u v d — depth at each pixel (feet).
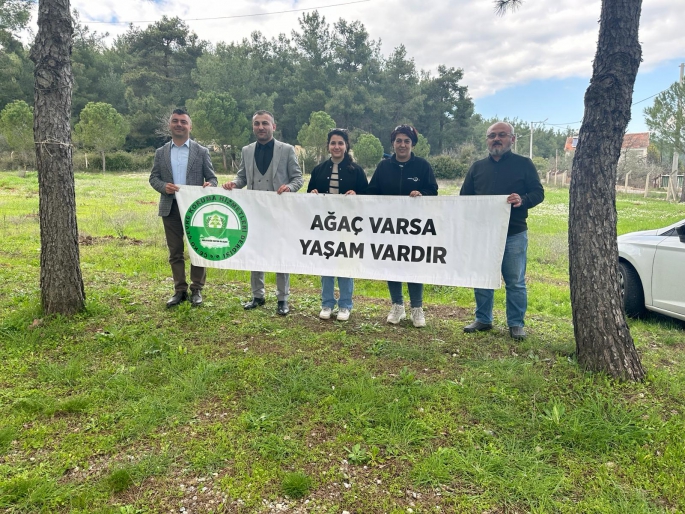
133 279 21.42
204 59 181.16
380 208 14.47
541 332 15.24
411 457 8.38
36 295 17.29
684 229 16.42
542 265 29.25
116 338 13.32
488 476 7.90
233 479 7.79
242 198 15.43
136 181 97.71
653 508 7.29
